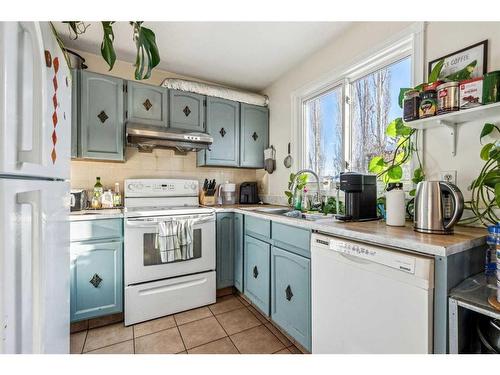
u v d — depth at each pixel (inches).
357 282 44.2
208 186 106.3
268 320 76.3
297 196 89.1
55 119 35.4
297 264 61.1
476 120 49.1
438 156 55.0
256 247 79.5
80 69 80.7
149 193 95.7
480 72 48.2
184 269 82.4
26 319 22.5
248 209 89.4
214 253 88.3
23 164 22.0
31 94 24.2
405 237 39.9
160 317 77.8
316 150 97.3
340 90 86.0
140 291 75.3
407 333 36.7
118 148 85.4
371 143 76.9
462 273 36.3
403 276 37.3
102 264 72.0
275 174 112.7
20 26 21.8
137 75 55.1
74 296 68.5
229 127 107.4
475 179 49.1
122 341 65.7
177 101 96.5
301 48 86.2
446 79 50.6
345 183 59.8
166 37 79.6
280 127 109.7
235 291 97.3
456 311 32.9
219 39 80.7
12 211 19.9
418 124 53.8
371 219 60.4
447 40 53.7
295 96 100.7
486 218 47.0
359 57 73.0
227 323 74.5
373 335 41.3
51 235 32.5
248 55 91.0
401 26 62.8
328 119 92.0
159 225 76.9
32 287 23.9
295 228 61.9
